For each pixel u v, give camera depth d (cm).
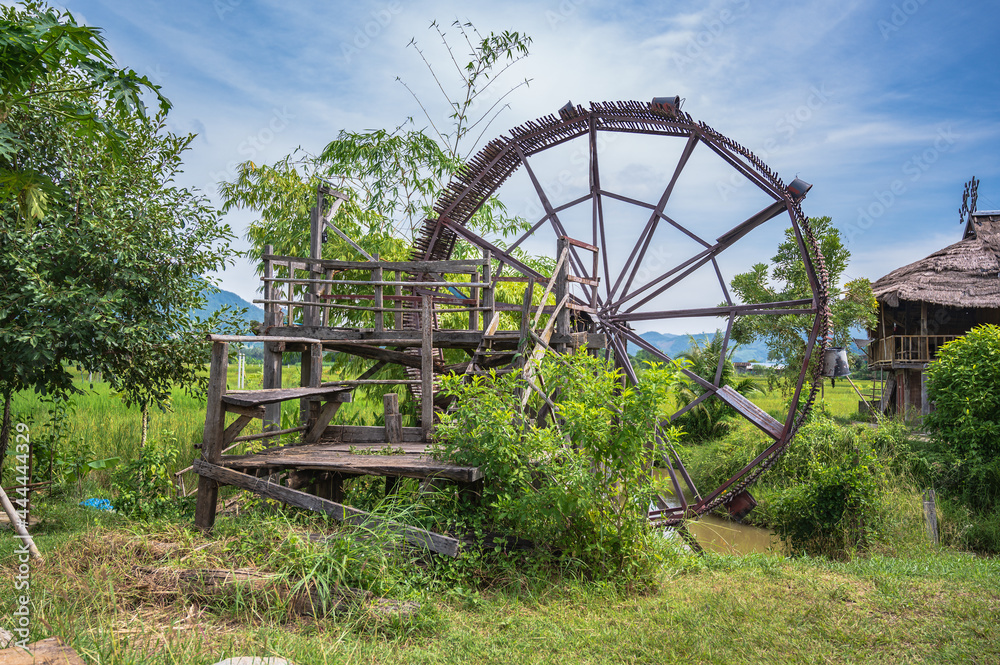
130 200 897
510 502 569
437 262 935
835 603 517
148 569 502
